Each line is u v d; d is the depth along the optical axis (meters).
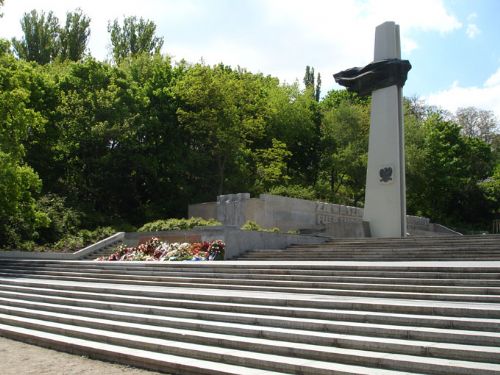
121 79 35.69
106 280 16.44
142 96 36.66
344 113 44.00
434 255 16.45
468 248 16.41
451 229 42.94
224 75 36.66
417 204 48.09
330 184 47.44
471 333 6.86
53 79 36.06
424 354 6.61
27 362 8.56
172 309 10.47
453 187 46.91
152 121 35.66
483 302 9.12
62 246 27.62
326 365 6.66
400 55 25.67
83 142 32.84
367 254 17.98
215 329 8.92
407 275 11.66
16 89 24.89
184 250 20.52
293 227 28.14
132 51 50.66
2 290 16.53
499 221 46.78
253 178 38.91
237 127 36.56
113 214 35.28
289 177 41.88
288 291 11.93
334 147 45.16
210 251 19.80
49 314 11.98
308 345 7.52
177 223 25.39
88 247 25.42
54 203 30.55
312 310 8.94
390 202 24.47
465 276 10.89
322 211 29.86
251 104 39.97
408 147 41.28
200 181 37.09
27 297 14.48
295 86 48.81
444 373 6.00
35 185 25.98
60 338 9.88
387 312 8.61
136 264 17.44
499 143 58.62
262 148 44.38
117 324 10.07
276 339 8.06
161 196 37.12
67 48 48.56
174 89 37.56
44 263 21.36
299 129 45.53
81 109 32.91
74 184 34.62
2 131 24.80
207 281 14.03
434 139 46.31
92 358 8.84
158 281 15.16
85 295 13.24
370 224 24.97
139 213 35.94
